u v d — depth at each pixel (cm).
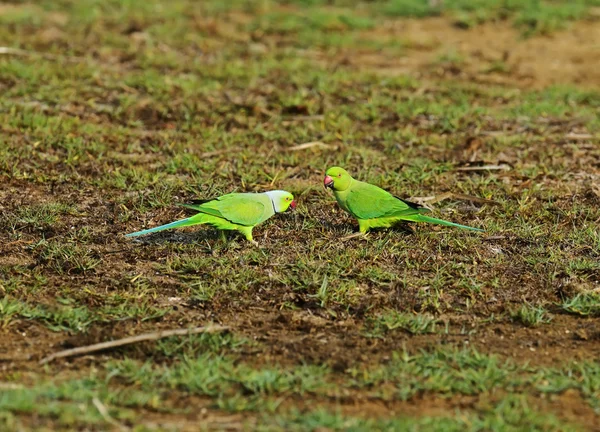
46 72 1859
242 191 1345
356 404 850
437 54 2198
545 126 1686
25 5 2473
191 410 827
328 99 1800
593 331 999
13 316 984
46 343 941
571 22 2439
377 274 1097
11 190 1324
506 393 870
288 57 2112
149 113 1678
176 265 1112
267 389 862
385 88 1889
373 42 2264
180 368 888
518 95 1883
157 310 1008
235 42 2234
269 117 1697
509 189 1373
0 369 887
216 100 1767
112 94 1778
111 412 808
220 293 1053
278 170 1430
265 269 1111
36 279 1066
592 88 1956
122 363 899
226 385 864
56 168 1412
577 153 1544
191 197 1324
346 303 1038
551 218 1277
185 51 2136
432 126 1673
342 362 920
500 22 2445
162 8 2480
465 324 1012
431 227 1234
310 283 1067
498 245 1196
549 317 1028
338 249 1162
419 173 1430
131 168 1417
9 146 1473
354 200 1173
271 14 2459
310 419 805
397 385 881
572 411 845
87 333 960
